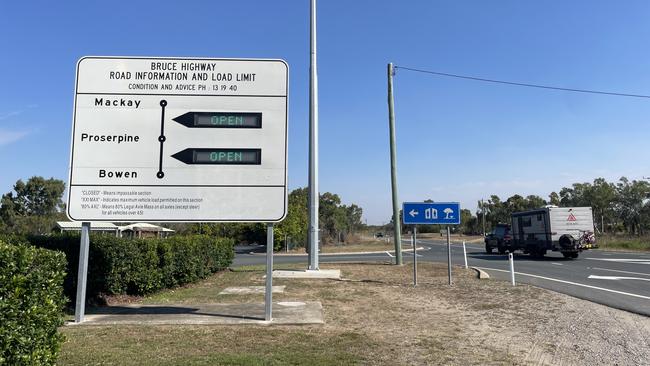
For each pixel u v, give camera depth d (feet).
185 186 30.37
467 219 351.05
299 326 28.14
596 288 46.52
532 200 285.64
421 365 21.08
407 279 52.06
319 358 21.53
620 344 25.09
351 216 262.67
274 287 45.14
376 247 161.38
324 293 41.45
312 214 59.16
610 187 212.64
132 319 29.12
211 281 51.11
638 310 34.71
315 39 61.72
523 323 30.17
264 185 30.53
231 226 165.07
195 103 31.04
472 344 24.86
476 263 80.07
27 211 225.35
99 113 30.58
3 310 13.69
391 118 75.41
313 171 59.93
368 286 46.06
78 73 30.83
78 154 30.19
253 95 31.24
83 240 29.35
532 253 98.17
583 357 22.74
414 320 30.76
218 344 23.65
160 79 31.07
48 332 15.98
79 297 28.48
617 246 133.39
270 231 30.07
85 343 23.36
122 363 20.10
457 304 36.81
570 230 91.81
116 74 30.94
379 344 24.40
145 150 30.50
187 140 30.71
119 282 36.06
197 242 50.21
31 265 15.31
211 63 31.35
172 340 24.29
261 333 26.20
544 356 22.85
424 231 355.15
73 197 29.84
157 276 40.45
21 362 14.25
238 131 30.89
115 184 30.12
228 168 30.58
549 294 41.73
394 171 73.72
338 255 119.85
